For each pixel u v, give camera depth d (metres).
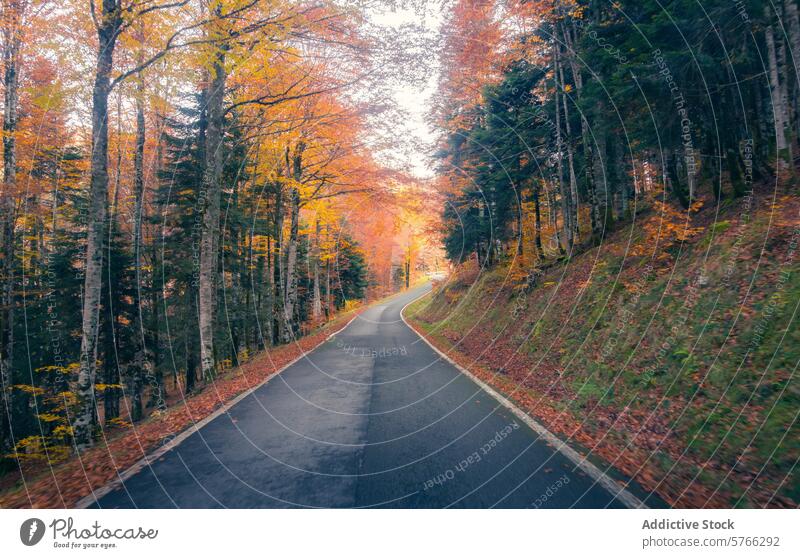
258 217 17.45
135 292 14.93
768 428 3.77
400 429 5.37
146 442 4.95
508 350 10.81
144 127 13.42
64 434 9.88
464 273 24.16
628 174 13.34
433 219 18.98
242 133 12.85
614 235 11.38
